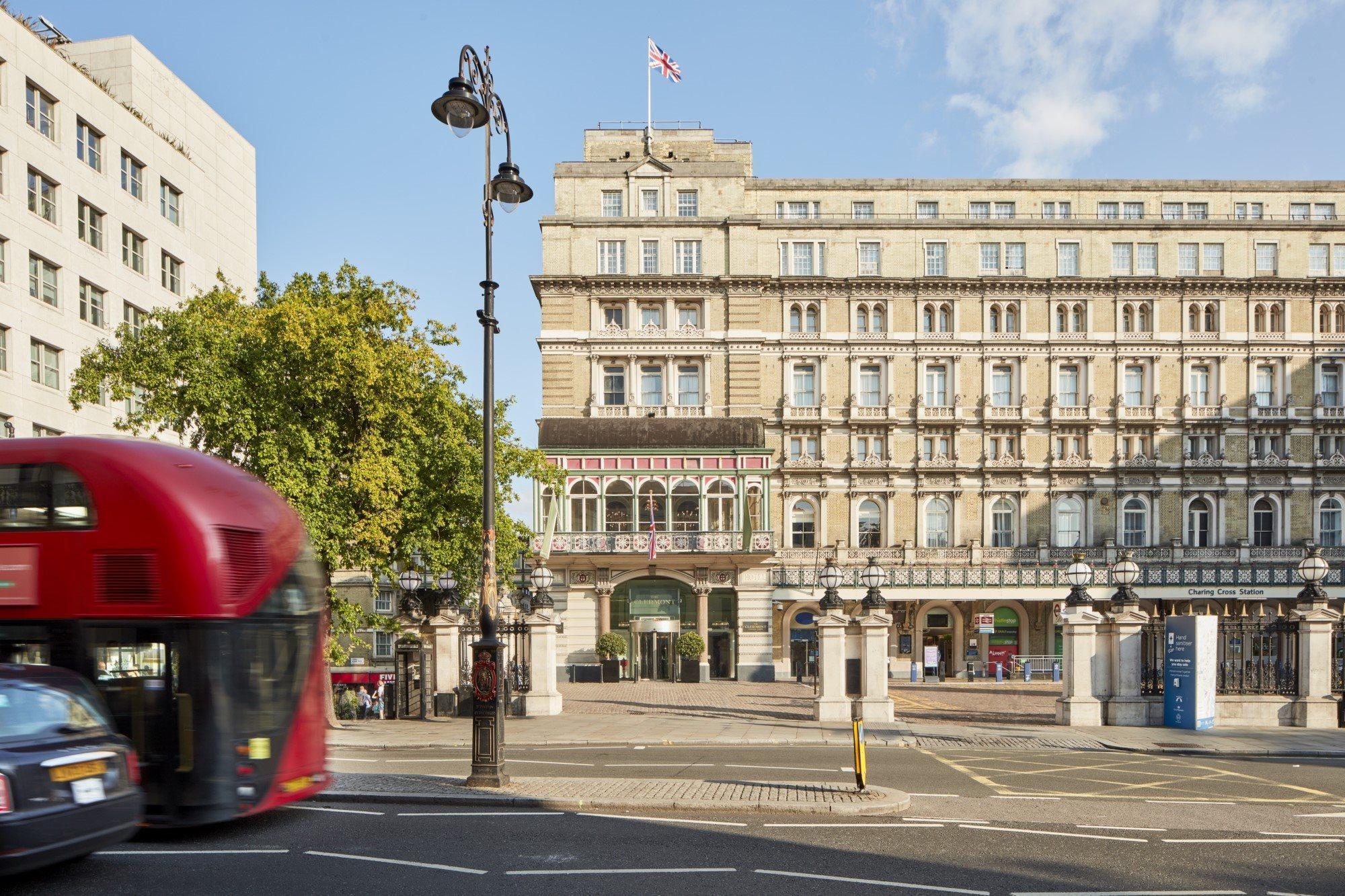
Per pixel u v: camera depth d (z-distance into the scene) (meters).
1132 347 50.00
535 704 27.91
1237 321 50.16
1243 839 11.81
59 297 40.19
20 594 11.06
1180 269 50.59
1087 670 25.28
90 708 9.64
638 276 48.91
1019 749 20.88
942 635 49.75
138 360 24.55
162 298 48.03
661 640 46.66
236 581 11.16
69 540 11.09
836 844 11.19
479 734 14.48
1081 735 22.84
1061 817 13.02
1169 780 16.48
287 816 12.67
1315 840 11.79
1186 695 24.06
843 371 50.00
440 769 17.20
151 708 10.77
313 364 24.58
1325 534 49.31
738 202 50.66
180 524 10.95
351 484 24.83
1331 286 49.78
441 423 27.64
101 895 8.98
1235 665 25.95
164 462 11.41
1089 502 49.41
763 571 46.38
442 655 29.77
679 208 50.78
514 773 16.52
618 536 45.12
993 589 48.00
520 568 39.09
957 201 52.72
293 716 11.75
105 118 43.44
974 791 15.11
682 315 50.00
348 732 24.23
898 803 13.23
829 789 14.38
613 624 46.81
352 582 47.78
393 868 9.95
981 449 49.72
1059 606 48.91
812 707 26.84
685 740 21.69
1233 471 49.25
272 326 24.55
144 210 46.50
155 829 11.82
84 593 10.96
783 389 49.88
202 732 10.75
